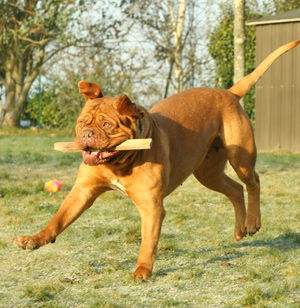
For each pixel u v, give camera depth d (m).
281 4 21.59
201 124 4.40
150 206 3.73
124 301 3.50
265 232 5.59
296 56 14.88
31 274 4.14
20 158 12.53
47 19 21.47
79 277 4.07
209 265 4.41
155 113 4.22
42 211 6.61
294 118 15.03
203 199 7.59
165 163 3.87
